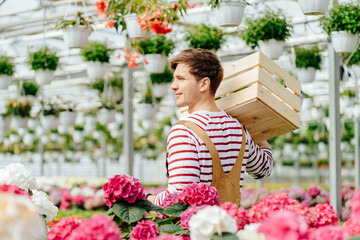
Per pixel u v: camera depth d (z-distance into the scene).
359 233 1.71
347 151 21.47
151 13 4.52
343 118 16.39
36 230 1.34
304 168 27.00
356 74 6.77
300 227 1.30
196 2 6.31
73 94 14.05
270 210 1.72
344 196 7.71
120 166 23.19
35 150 24.67
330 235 1.42
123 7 4.81
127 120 7.84
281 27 5.71
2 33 8.13
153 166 22.61
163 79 9.19
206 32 6.37
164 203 2.06
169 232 1.94
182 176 2.15
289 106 2.63
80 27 5.37
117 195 2.01
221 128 2.29
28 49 8.08
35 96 11.55
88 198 8.72
